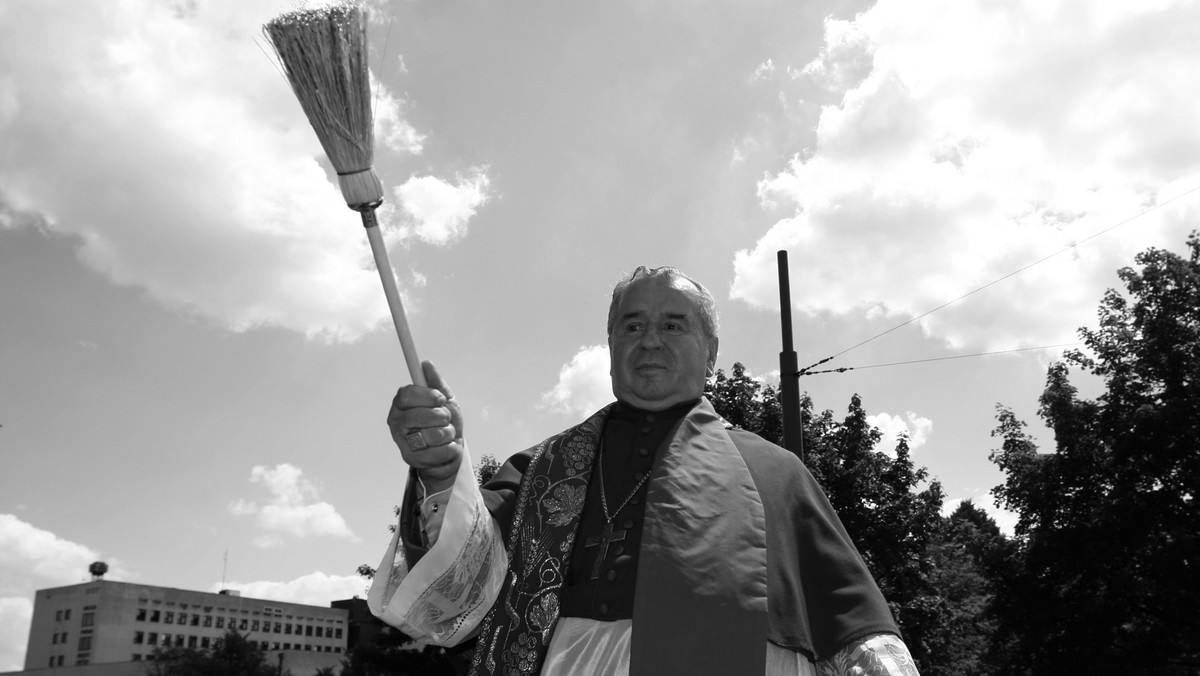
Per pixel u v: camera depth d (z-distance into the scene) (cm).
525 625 260
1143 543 2306
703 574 244
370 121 234
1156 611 2336
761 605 241
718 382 2292
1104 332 2541
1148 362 2428
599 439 294
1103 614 2338
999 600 2517
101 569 12062
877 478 2192
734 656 234
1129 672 2303
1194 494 2288
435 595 247
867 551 2141
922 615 2181
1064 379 2545
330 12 230
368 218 234
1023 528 2569
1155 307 2511
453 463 244
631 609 251
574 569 267
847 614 250
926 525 2220
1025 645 2438
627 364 298
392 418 241
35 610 12125
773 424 2209
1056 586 2456
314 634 12700
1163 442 2311
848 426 2256
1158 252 2538
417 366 242
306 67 229
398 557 254
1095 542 2331
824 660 251
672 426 287
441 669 2802
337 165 233
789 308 1355
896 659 240
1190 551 2191
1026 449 2609
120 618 11556
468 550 247
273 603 12544
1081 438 2461
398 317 238
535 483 284
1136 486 2369
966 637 3234
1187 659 2441
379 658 3191
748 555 249
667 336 299
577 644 252
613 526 269
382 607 249
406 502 251
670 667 232
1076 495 2473
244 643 7088
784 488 276
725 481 265
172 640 11862
